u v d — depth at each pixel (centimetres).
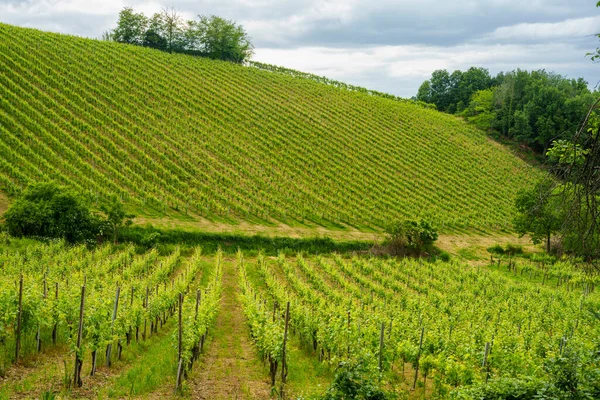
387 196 5962
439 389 1383
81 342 1225
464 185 6900
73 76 6519
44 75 6212
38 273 2377
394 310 2378
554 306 2708
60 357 1409
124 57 7769
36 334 1477
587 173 838
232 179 5462
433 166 7225
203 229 4375
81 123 5481
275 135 6794
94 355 1286
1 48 6412
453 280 3650
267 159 6100
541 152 8900
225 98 7512
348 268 3709
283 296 2431
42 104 5525
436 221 5638
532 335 2000
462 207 6212
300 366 1617
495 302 2902
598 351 1029
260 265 3659
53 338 1490
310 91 8881
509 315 2525
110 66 7238
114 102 6231
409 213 5659
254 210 4947
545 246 5281
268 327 1540
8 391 1093
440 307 2677
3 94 5416
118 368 1398
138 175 4903
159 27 10162
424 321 2033
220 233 4359
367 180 6253
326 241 4622
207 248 4150
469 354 1439
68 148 4909
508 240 5559
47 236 3622
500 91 9944
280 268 3791
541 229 4616
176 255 3594
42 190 3778
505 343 1773
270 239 4466
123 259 3306
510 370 1420
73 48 7400
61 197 3728
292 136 6931
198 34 10050
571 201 876
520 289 3394
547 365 973
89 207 4012
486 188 6988
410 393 1473
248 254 4166
